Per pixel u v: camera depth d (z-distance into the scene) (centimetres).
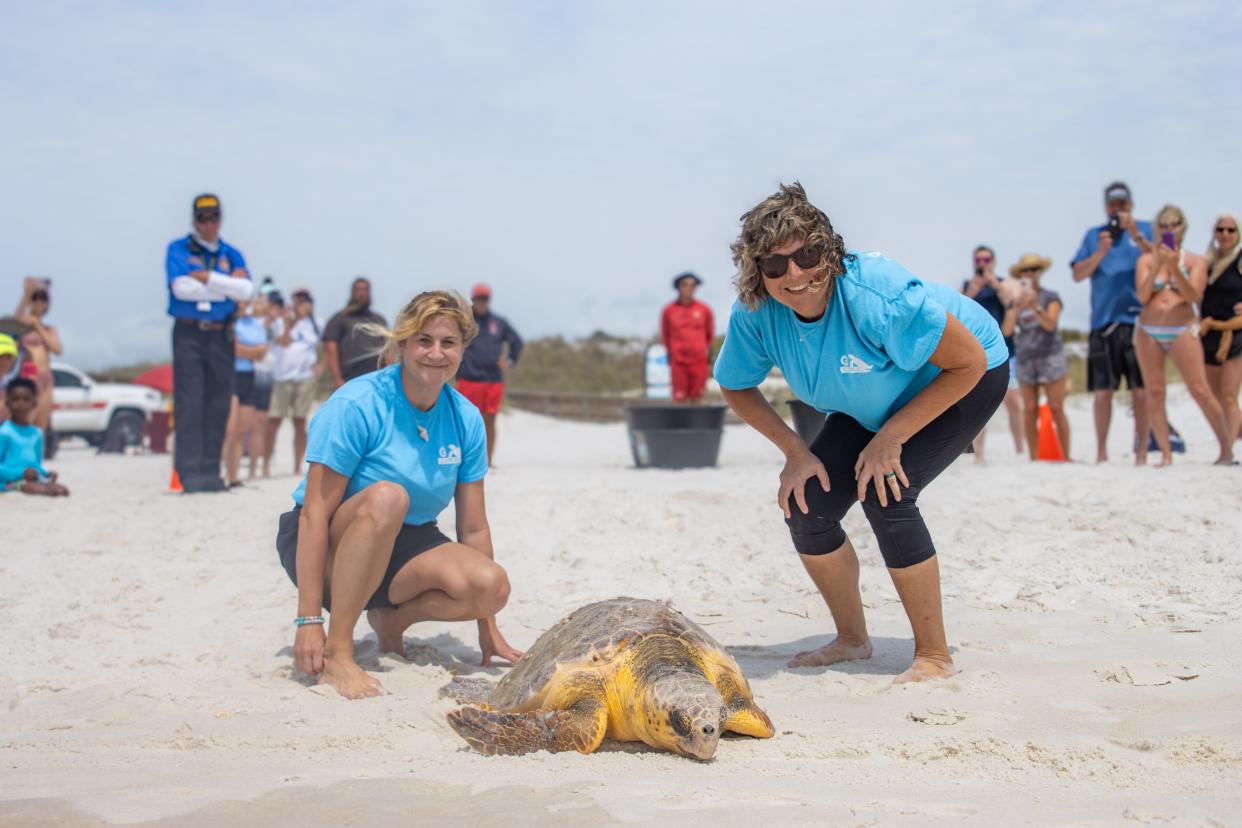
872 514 464
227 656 555
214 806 318
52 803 325
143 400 2159
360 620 635
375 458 502
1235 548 674
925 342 425
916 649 482
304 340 1346
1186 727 384
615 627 410
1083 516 778
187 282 1055
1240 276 981
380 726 418
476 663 549
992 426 1736
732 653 551
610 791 324
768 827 289
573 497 961
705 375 1476
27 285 1388
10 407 1109
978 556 716
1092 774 337
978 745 366
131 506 980
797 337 446
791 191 420
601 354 4269
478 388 1319
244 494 1062
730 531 828
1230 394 996
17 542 837
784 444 488
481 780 340
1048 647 523
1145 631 543
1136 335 1011
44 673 527
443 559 520
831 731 396
